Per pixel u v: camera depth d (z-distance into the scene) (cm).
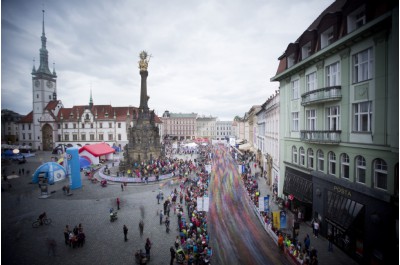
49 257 1783
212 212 2581
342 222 1712
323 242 1902
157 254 1819
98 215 2628
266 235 2069
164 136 13950
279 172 2853
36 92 9238
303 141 2172
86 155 5762
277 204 2769
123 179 4103
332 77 1897
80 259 1758
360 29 1473
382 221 1430
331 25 1811
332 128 1911
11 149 6944
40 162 6241
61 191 3597
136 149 5328
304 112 2261
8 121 9500
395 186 1370
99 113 9350
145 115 5475
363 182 1633
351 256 1670
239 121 13150
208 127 16862
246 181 3688
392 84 1345
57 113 9425
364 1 1484
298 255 1652
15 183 4088
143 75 5528
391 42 1347
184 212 2644
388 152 1401
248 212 2589
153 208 2839
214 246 1875
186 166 5016
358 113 1642
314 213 2136
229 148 8919
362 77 1598
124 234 2036
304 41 2225
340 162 1825
